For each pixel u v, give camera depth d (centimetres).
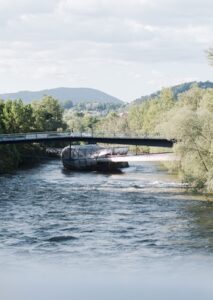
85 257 4391
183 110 7988
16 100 16800
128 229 5497
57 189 8706
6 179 10212
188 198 7488
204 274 3850
